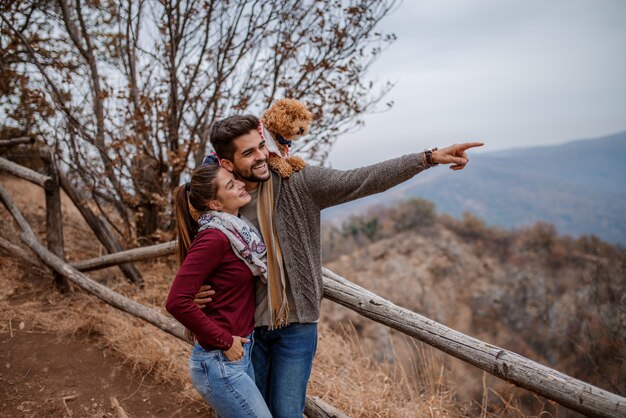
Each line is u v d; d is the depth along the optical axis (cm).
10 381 281
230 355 161
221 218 161
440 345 179
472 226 5603
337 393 291
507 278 4428
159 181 465
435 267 4672
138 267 478
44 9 481
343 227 5978
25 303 380
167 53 424
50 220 395
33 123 462
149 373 301
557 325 2811
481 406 278
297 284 174
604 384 861
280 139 173
